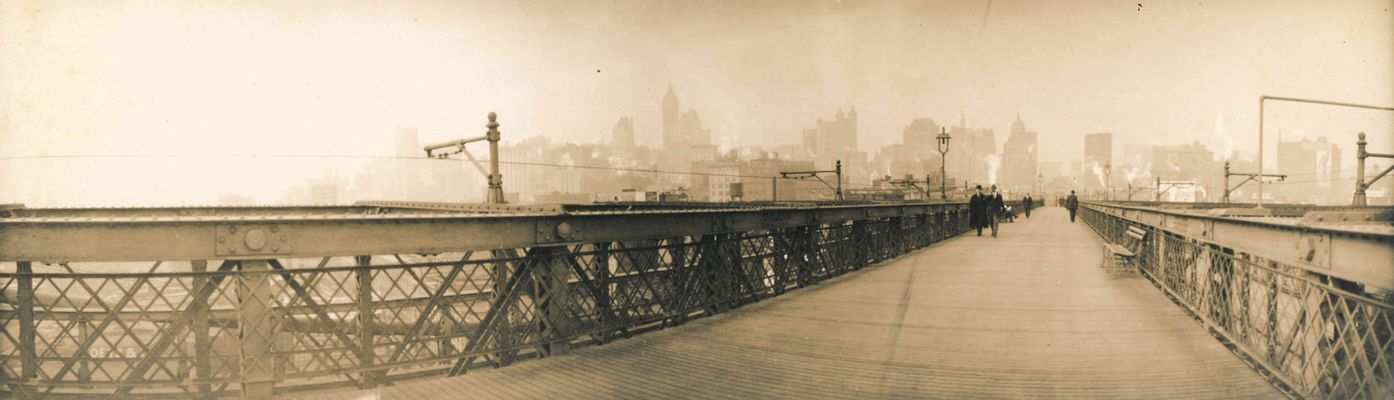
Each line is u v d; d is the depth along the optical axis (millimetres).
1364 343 3135
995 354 5191
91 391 4113
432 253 4547
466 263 4773
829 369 4812
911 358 5102
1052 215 42625
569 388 4422
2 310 3955
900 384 4414
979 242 17938
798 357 5168
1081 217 33000
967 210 24750
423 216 4504
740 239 7574
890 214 13672
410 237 4469
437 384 4527
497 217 4816
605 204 12477
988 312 7086
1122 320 6566
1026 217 35875
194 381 4121
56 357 4035
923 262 12555
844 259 11016
